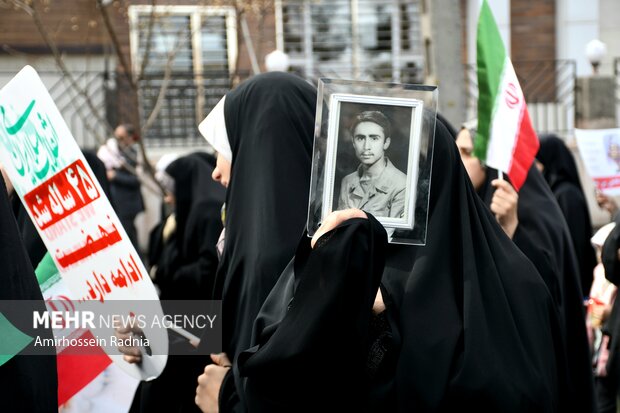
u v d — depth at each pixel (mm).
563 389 3115
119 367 3861
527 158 4172
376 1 13367
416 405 2699
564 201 6434
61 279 4137
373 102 2766
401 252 2918
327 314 2498
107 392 4117
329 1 13273
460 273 2900
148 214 11781
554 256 4590
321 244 2568
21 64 12312
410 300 2809
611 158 6219
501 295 2881
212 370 3385
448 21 7332
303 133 3510
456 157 3023
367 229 2566
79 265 3773
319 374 2539
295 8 13031
